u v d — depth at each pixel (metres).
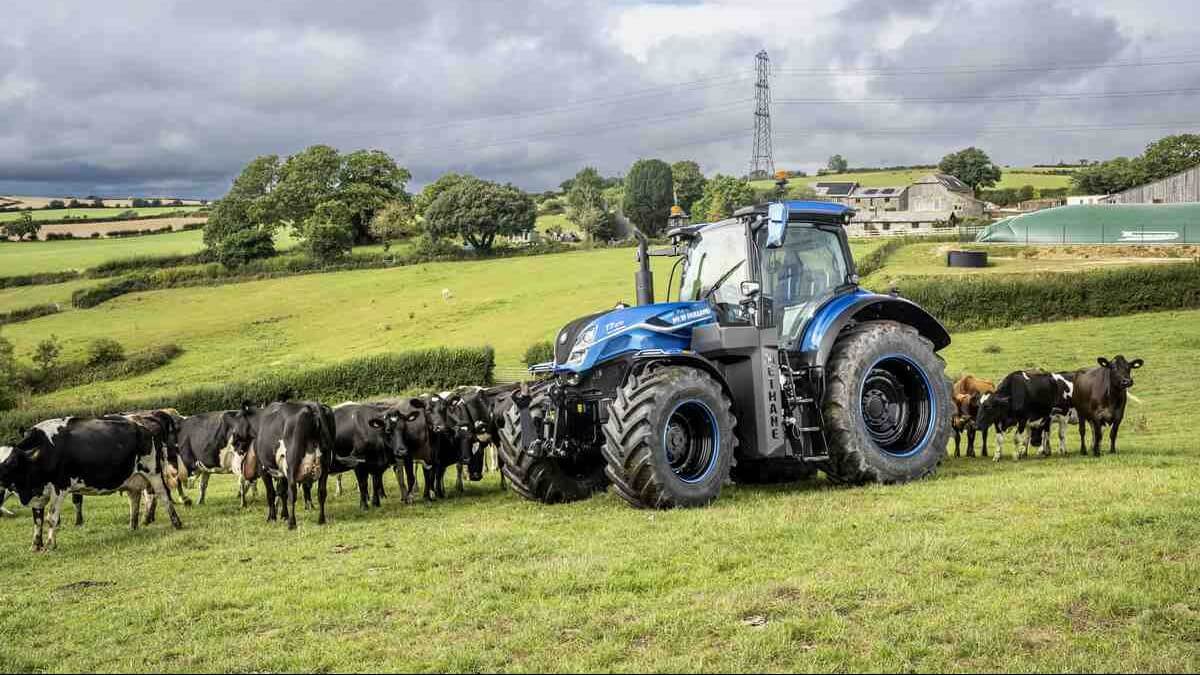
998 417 14.81
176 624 7.24
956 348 33.34
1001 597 6.61
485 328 54.97
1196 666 5.51
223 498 15.97
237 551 9.99
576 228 123.75
